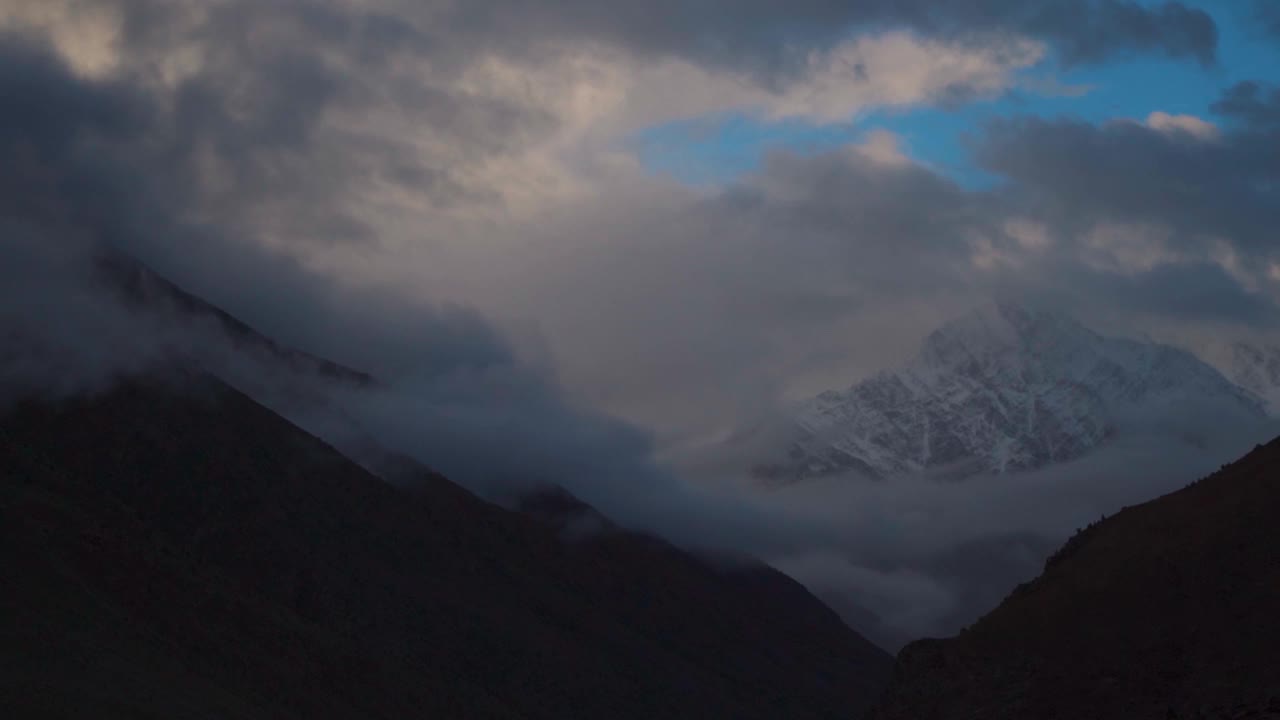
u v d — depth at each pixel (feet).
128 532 401.90
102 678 298.35
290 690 378.32
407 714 423.23
